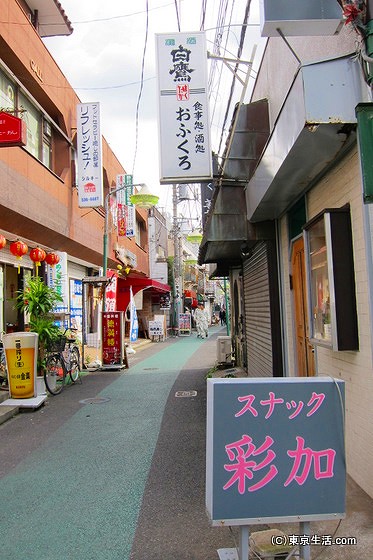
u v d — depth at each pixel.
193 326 39.66
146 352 19.58
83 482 5.00
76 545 3.67
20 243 10.47
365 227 3.99
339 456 2.96
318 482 2.93
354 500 4.12
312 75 3.86
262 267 8.42
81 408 8.64
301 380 2.98
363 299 4.20
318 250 4.98
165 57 6.67
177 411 8.24
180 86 6.66
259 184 6.33
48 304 10.14
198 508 4.30
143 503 4.44
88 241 16.88
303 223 6.21
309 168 4.98
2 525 4.04
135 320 22.03
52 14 14.51
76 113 15.31
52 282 13.60
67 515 4.21
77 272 18.05
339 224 4.46
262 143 7.58
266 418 2.92
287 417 2.94
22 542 3.74
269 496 2.88
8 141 7.73
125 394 9.95
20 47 11.05
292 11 3.89
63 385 10.52
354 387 4.46
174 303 32.53
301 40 5.61
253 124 7.61
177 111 6.63
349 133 4.05
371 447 4.09
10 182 10.31
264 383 2.94
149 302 30.62
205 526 3.95
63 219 14.05
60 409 8.58
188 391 10.13
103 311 14.62
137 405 8.81
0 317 11.19
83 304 15.15
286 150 4.55
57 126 13.80
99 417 7.92
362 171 3.19
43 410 8.51
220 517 2.85
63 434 6.90
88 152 14.61
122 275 23.38
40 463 5.64
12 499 4.59
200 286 51.62
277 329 7.63
